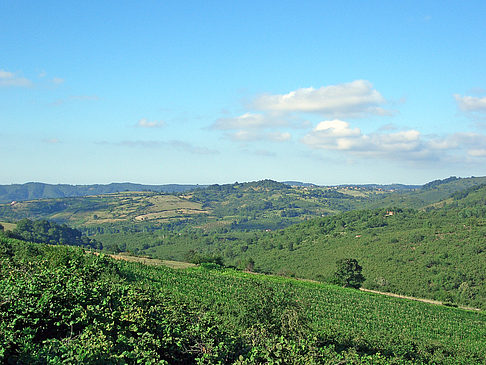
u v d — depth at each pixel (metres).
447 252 123.56
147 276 56.09
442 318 63.75
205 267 87.75
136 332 16.23
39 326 15.30
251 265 110.56
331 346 20.17
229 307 39.47
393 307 67.06
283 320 22.19
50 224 159.88
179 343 15.38
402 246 140.25
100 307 17.44
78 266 29.19
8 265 23.81
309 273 132.38
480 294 97.50
